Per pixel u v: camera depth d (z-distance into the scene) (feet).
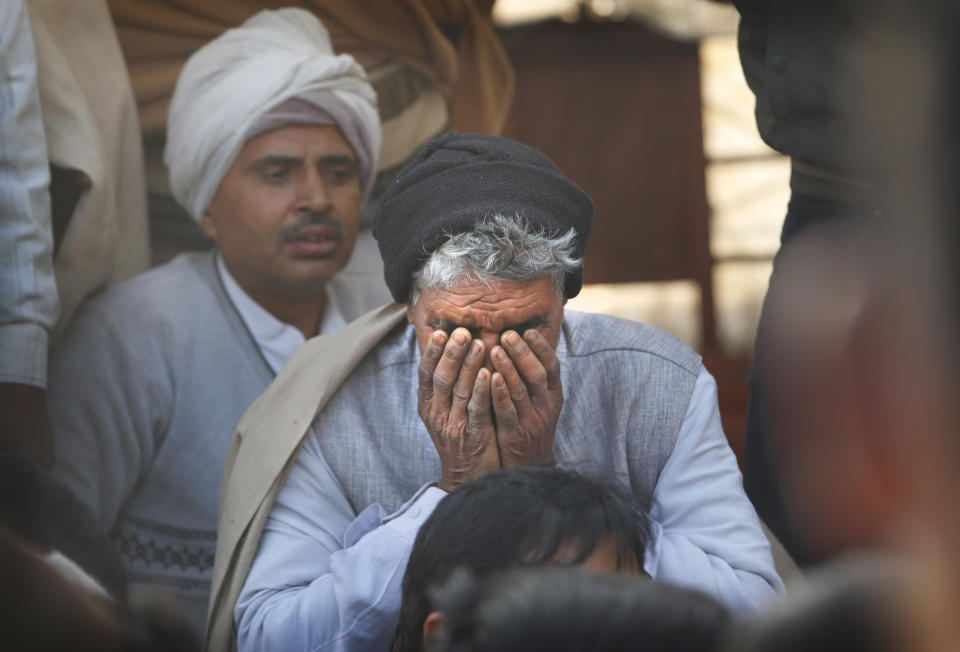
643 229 58.39
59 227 18.19
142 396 18.34
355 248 20.27
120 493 18.11
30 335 16.81
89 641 4.92
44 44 17.95
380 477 10.94
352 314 20.26
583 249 10.39
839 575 2.74
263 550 10.50
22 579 4.91
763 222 57.72
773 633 3.31
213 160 19.24
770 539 11.66
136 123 19.38
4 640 4.76
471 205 9.66
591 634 4.19
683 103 57.62
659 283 58.39
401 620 7.79
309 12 20.16
